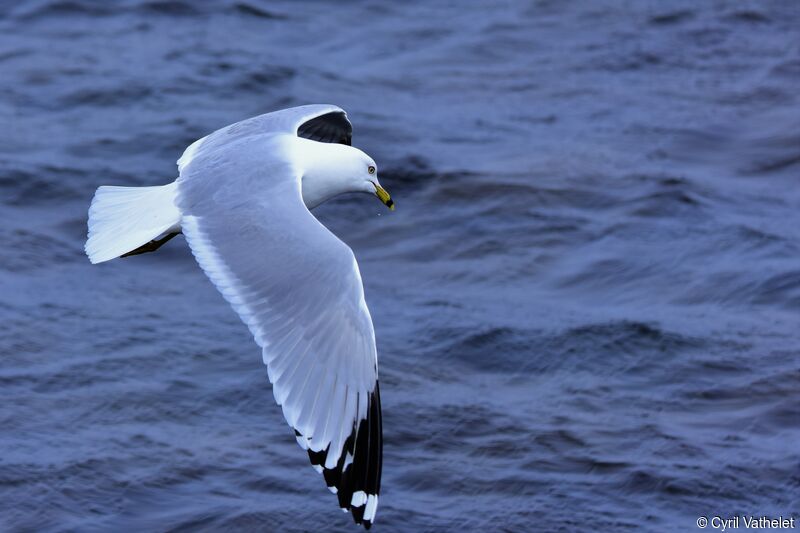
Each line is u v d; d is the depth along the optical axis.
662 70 22.69
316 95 21.03
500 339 14.55
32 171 17.98
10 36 22.95
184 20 23.98
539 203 17.64
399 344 14.45
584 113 20.84
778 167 19.23
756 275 16.05
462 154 18.97
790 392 13.64
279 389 8.59
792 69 22.81
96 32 23.27
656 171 18.75
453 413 13.24
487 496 12.05
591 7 25.12
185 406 13.38
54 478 12.20
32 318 14.77
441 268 16.20
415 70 22.33
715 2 25.58
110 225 9.52
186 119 19.88
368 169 10.64
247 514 11.77
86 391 13.53
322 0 25.22
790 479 12.27
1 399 13.33
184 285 15.70
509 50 23.27
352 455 8.66
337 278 8.74
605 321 14.95
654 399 13.59
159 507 11.91
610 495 12.06
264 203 9.13
